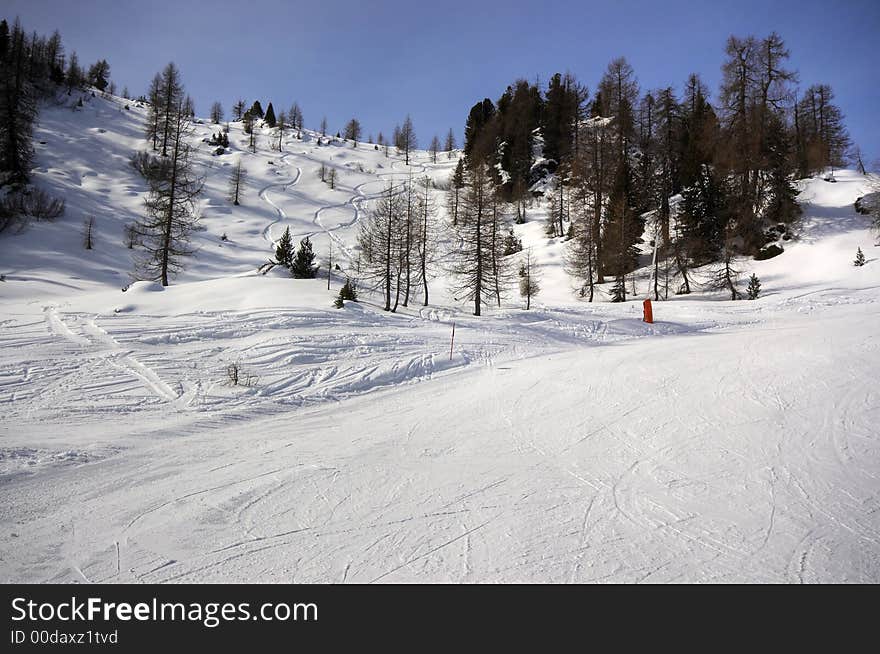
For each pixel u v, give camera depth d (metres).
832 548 4.76
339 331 17.36
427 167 98.31
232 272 44.31
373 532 5.12
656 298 34.88
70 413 9.02
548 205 61.94
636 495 6.00
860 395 9.40
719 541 4.91
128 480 6.38
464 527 5.24
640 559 4.61
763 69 43.41
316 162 91.31
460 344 17.80
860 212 38.34
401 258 30.39
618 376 12.59
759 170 41.41
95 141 70.25
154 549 4.74
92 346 13.27
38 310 17.66
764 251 38.00
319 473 6.75
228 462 7.14
